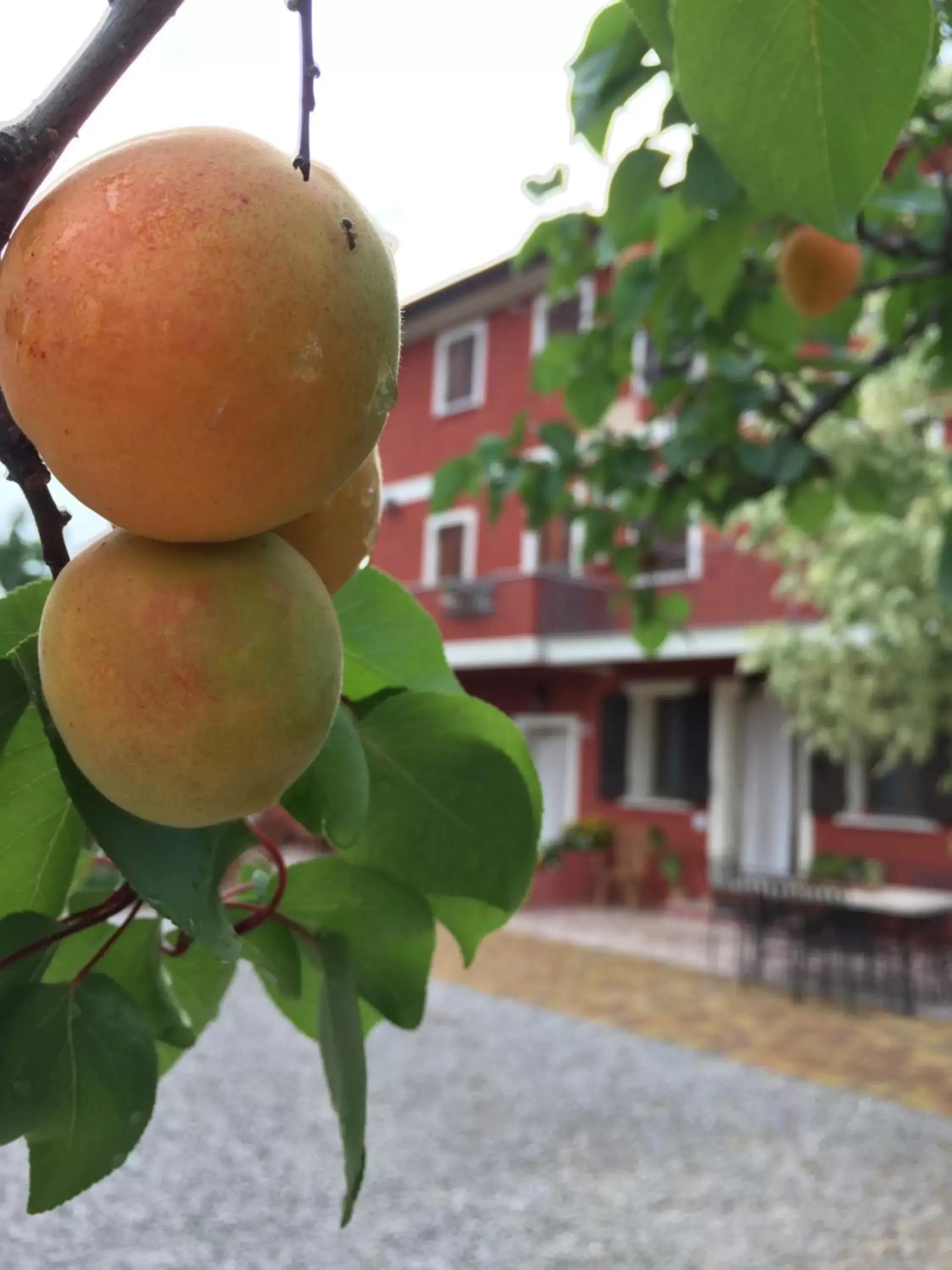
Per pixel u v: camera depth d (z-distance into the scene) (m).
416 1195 5.11
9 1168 5.30
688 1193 5.21
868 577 9.30
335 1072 0.98
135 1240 4.54
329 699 0.82
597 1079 7.03
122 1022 0.93
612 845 15.22
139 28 0.73
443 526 17.45
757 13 0.88
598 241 3.74
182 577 0.76
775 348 3.57
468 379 17.05
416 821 1.12
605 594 15.66
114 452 0.67
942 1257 4.55
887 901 9.55
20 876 0.99
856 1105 6.59
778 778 14.34
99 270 0.65
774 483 3.96
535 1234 4.73
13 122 0.71
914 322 3.55
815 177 0.98
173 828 0.85
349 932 1.10
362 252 0.71
